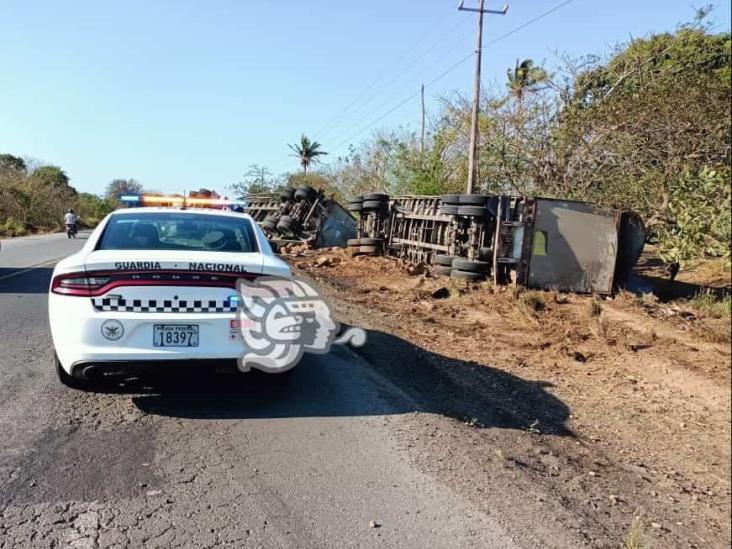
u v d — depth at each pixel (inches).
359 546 112.3
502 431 178.2
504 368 244.4
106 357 157.8
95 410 173.5
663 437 186.2
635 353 268.4
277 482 135.6
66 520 115.9
